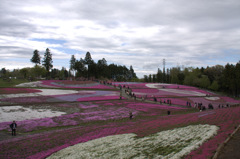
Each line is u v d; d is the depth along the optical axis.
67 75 186.12
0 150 18.75
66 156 15.76
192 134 16.94
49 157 16.12
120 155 14.27
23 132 26.89
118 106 49.50
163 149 14.21
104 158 14.16
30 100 49.75
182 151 12.77
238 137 13.89
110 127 26.39
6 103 44.16
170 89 100.44
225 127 17.64
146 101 62.53
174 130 19.48
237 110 29.95
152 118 34.78
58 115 37.09
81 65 144.62
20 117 34.09
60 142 20.52
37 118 34.16
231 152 11.03
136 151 14.69
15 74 163.38
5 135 25.28
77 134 23.25
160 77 178.12
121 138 19.17
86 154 15.52
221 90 138.38
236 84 115.06
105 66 172.88
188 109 50.38
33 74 138.25
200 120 23.19
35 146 19.59
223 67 154.38
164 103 61.12
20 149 18.86
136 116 38.78
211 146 12.75
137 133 20.67
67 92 70.12
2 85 75.56
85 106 47.88
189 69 171.50
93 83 103.69
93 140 19.73
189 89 108.50
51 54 139.50
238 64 119.94
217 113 28.16
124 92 79.25
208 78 144.62
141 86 102.81
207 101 77.00
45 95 59.66
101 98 60.72
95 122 33.28
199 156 11.33
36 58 133.50
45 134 24.78
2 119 32.09
